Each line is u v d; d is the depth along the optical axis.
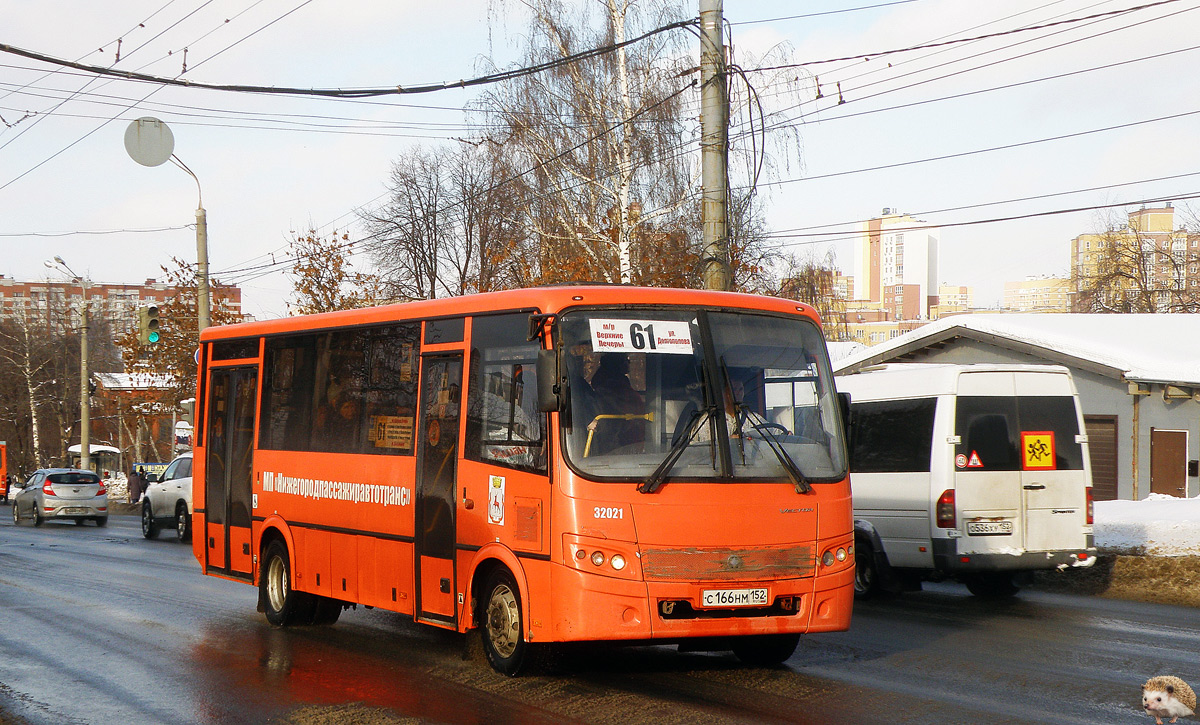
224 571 13.02
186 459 25.27
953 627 11.23
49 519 32.38
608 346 8.18
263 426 12.39
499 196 32.16
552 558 7.91
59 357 70.62
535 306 8.42
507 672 8.56
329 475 11.01
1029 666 8.97
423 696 8.09
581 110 28.27
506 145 29.44
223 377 13.41
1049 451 13.34
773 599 8.01
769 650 9.02
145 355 39.72
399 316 10.23
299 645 10.60
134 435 64.56
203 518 13.55
